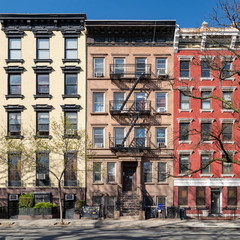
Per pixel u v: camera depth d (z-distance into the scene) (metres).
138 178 22.55
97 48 23.70
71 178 22.88
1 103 23.27
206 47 23.44
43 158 22.83
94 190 22.77
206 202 22.83
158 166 23.31
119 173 22.69
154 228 18.09
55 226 18.78
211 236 15.62
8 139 22.70
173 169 23.12
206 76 23.77
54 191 22.55
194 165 23.11
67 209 22.62
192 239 14.78
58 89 23.33
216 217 21.56
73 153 22.61
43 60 23.27
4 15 22.97
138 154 22.50
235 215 22.25
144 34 23.59
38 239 14.70
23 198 21.66
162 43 23.70
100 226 18.67
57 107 23.27
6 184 22.64
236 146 23.16
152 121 23.42
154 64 23.72
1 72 23.39
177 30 22.81
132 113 23.00
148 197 22.91
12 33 23.33
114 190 22.84
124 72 23.69
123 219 20.75
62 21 23.28
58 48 23.48
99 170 23.02
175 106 23.47
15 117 23.33
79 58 23.47
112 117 23.39
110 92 23.53
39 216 21.17
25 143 22.89
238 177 23.06
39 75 23.56
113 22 22.86
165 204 22.86
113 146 23.20
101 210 21.91
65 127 21.62
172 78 23.48
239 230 17.61
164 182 23.08
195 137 23.33
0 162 22.62
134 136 23.38
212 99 23.47
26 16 23.05
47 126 23.20
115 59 23.88
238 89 23.36
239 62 23.39
